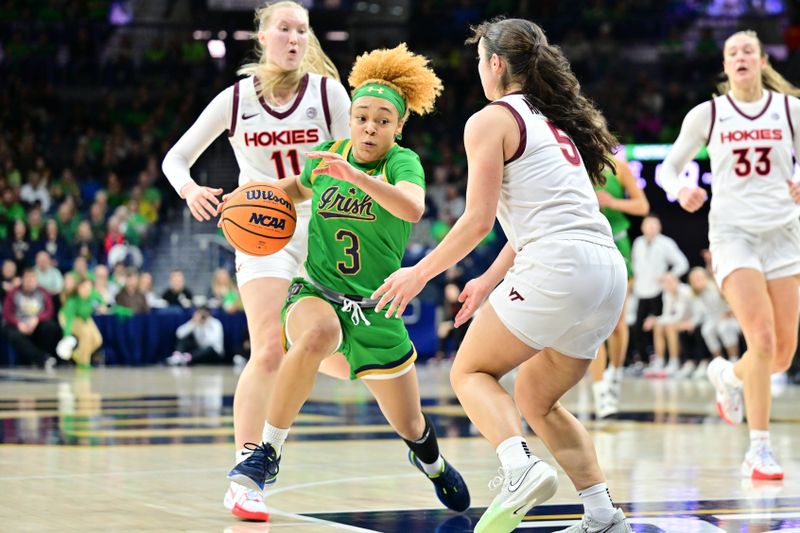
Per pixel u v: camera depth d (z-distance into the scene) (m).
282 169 7.40
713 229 8.90
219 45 39.09
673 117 34.44
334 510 6.55
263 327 6.84
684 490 7.45
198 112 36.16
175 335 26.02
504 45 5.62
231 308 26.25
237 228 6.46
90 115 35.00
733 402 10.04
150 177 31.16
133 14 40.19
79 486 7.36
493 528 5.12
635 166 32.31
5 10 37.94
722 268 8.74
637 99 34.97
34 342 24.59
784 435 11.11
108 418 12.38
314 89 7.36
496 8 40.03
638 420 12.91
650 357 25.62
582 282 5.23
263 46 7.45
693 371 23.66
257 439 6.65
